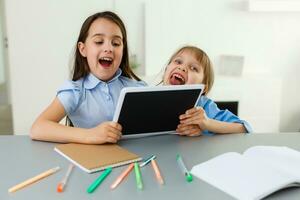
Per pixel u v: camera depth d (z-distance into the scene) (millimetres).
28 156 851
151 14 2490
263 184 679
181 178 736
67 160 821
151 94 912
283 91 2770
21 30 2486
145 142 986
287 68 2729
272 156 838
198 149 935
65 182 700
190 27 2559
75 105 1156
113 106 1196
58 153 870
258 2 2438
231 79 2441
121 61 1278
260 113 2488
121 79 1301
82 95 1180
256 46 2664
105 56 1180
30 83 2582
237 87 2436
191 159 855
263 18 2613
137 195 655
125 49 1296
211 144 980
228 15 2578
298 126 2836
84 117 1176
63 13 2496
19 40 2500
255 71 2713
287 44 2682
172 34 2545
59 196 643
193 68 1329
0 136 1014
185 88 956
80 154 846
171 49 2559
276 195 667
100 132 926
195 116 1049
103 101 1197
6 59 3611
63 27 2520
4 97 3717
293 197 660
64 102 1119
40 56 2547
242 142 1008
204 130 1087
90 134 931
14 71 2547
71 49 2420
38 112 2629
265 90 2461
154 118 985
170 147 947
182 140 1013
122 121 946
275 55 2693
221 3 2553
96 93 1202
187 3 2516
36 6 2463
